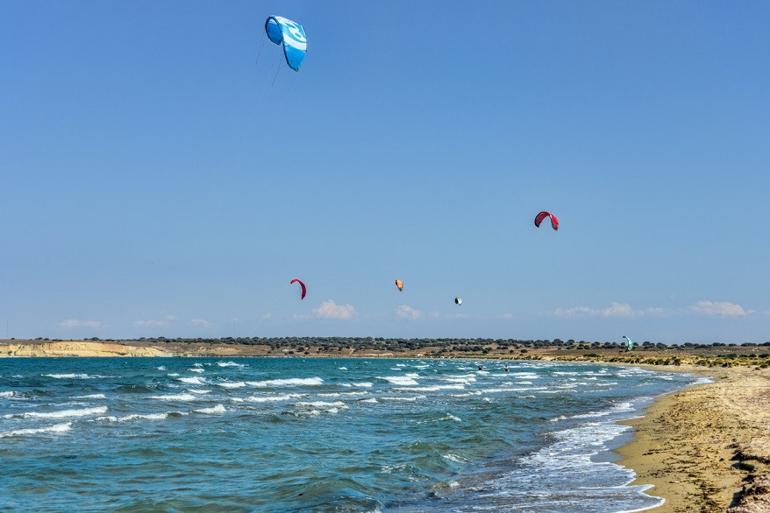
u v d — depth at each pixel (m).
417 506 14.60
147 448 21.77
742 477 15.27
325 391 52.00
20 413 32.44
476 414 33.38
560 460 19.88
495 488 16.22
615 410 35.59
